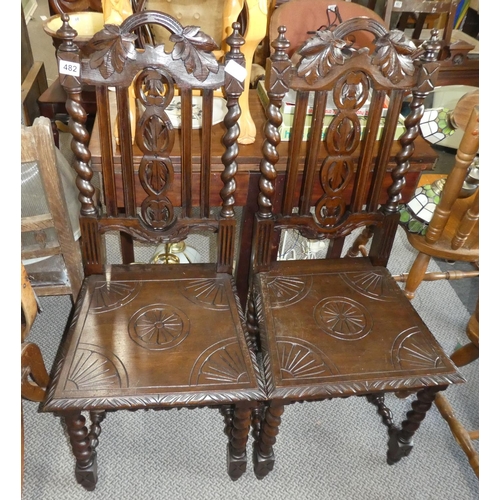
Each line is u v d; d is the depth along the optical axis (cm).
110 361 107
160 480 131
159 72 104
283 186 134
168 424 145
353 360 111
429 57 110
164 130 111
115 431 142
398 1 210
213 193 131
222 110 138
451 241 143
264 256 131
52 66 359
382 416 138
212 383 104
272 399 104
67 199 145
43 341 166
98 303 120
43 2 484
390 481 134
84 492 127
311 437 143
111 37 99
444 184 141
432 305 192
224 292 126
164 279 128
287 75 105
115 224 122
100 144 112
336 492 130
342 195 136
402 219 149
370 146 120
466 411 153
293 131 115
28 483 128
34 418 143
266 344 114
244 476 133
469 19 288
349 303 125
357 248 193
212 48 103
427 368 111
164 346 111
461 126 129
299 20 175
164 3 147
